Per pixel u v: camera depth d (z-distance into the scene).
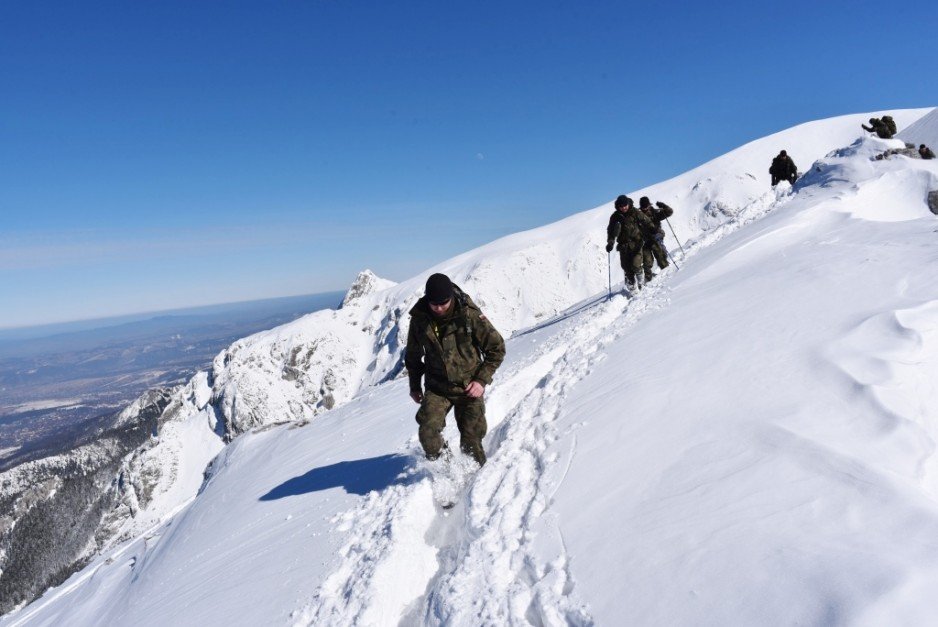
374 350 122.62
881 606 1.79
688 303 7.32
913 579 1.87
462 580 3.11
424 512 4.38
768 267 7.53
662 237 13.45
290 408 110.75
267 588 4.33
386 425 8.46
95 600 10.69
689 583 2.30
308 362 119.88
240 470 11.20
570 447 4.12
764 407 3.56
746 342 4.82
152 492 95.00
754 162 112.06
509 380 7.92
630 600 2.36
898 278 5.28
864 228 8.43
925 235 6.93
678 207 110.81
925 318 4.21
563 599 2.56
